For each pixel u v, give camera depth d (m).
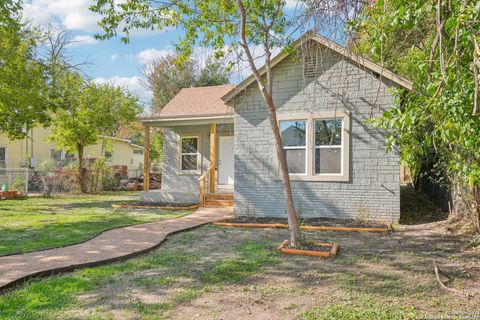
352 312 3.81
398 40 5.64
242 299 4.25
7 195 17.56
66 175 21.05
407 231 8.38
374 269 5.41
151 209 13.30
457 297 4.25
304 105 10.52
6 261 5.65
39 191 22.05
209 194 13.99
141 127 32.25
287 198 6.75
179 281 4.90
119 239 7.48
